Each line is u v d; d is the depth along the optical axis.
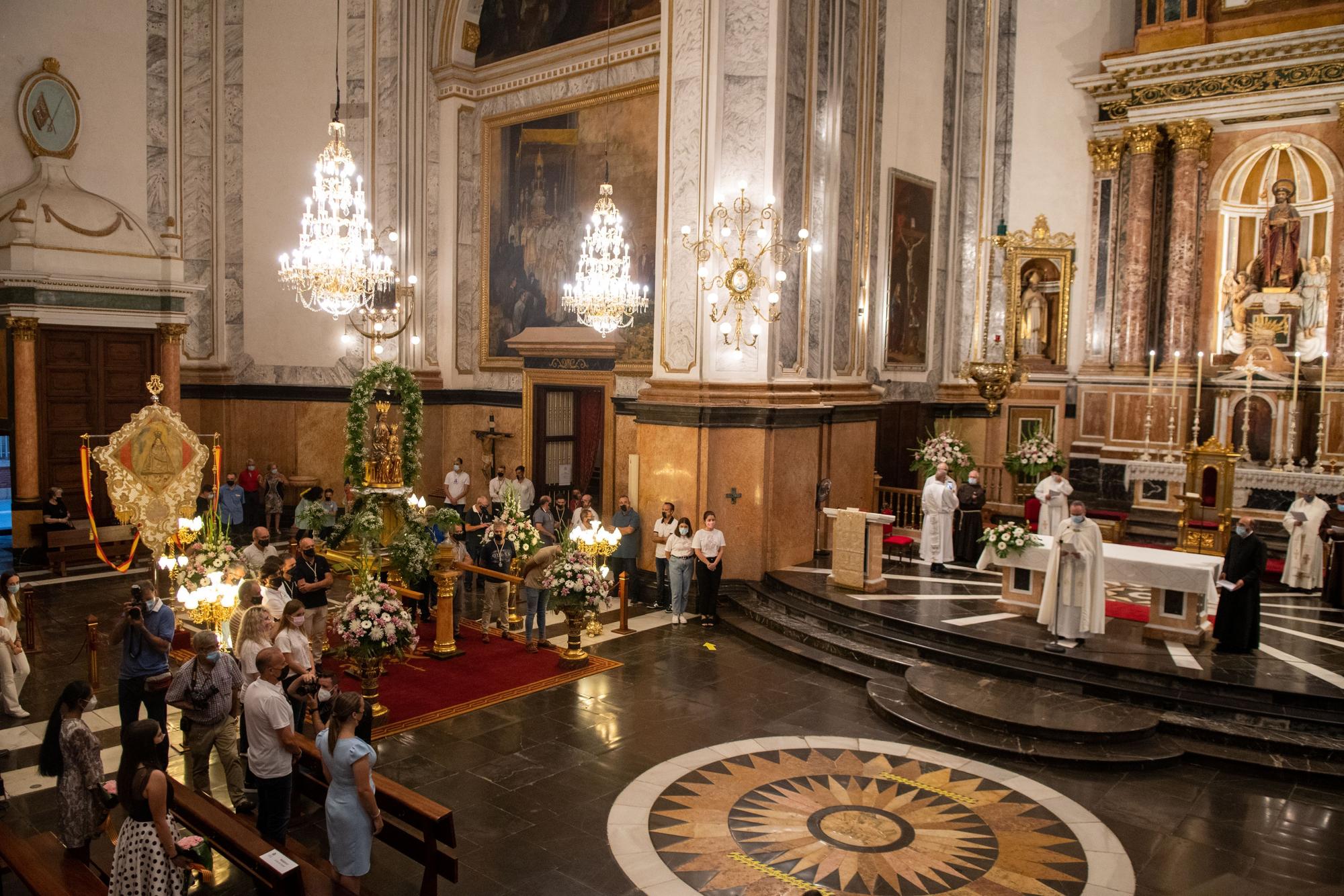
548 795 8.37
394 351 20.55
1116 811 8.22
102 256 17.36
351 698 6.15
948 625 11.87
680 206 14.72
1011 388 20.19
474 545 15.30
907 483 19.27
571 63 18.89
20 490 16.48
